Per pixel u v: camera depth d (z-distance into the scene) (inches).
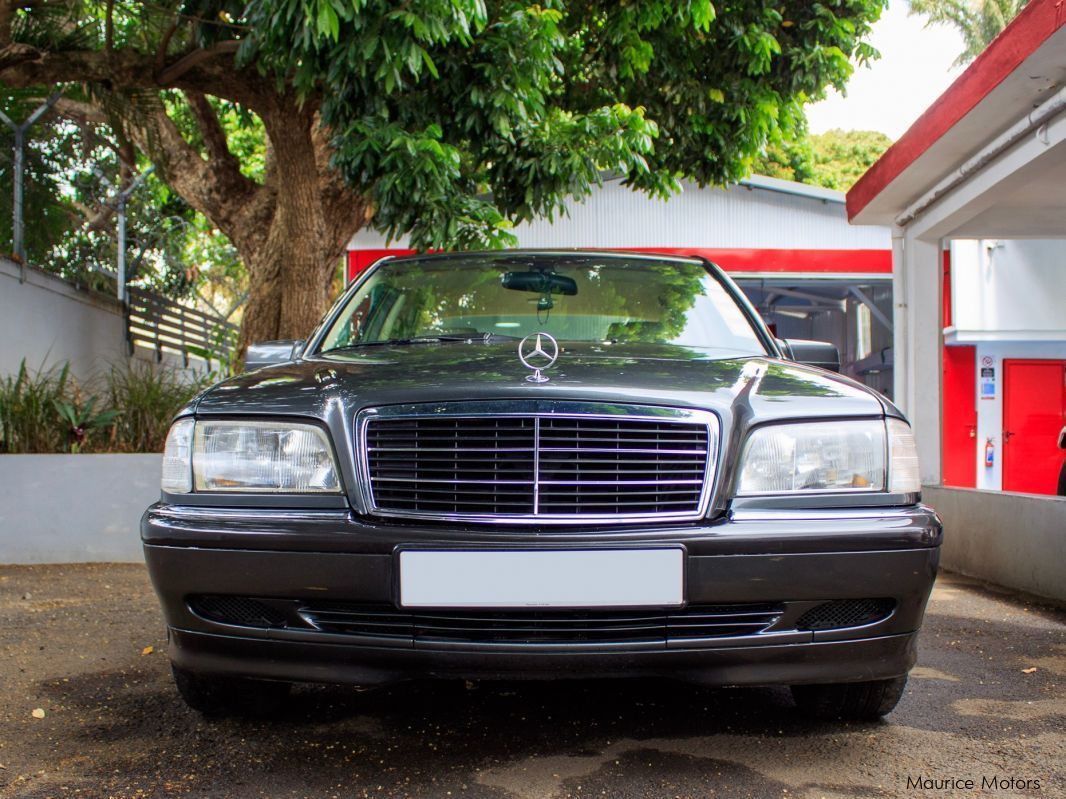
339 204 315.9
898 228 309.0
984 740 105.3
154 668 135.4
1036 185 253.8
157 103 317.7
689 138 326.6
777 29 324.8
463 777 93.7
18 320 294.4
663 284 140.8
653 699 119.8
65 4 275.6
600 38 310.2
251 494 94.9
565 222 520.7
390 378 100.1
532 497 90.7
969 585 223.3
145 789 90.8
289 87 266.2
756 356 121.4
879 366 641.0
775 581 89.6
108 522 235.5
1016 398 554.3
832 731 108.0
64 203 335.6
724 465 92.5
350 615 91.8
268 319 310.8
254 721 111.2
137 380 272.1
